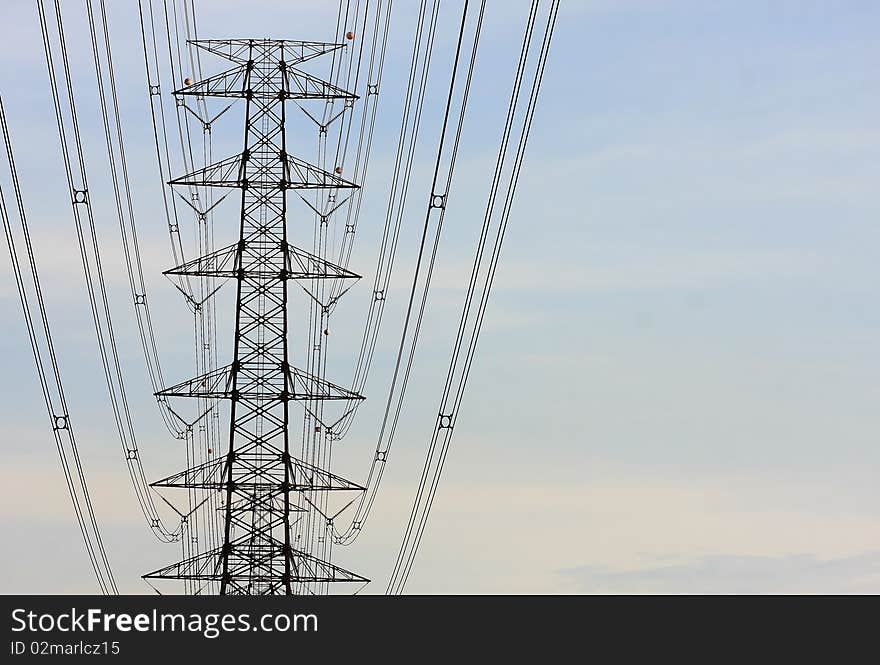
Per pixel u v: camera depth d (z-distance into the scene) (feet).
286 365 431.84
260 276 437.99
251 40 457.68
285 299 436.76
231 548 420.77
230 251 439.22
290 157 449.89
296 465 426.92
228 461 425.28
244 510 422.82
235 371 429.79
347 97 460.14
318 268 441.68
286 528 422.82
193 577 417.08
